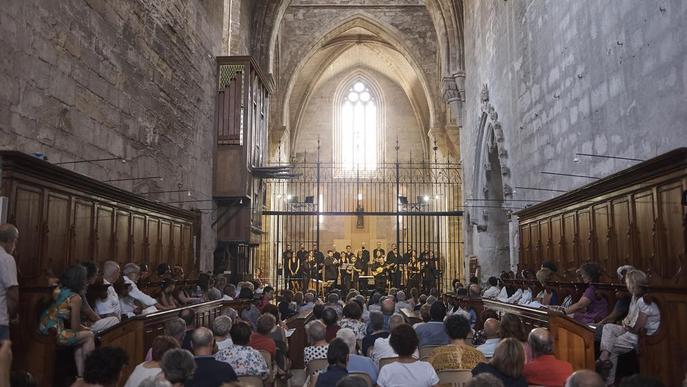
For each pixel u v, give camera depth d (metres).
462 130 25.58
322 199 41.25
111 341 6.36
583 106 11.42
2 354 3.13
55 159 8.50
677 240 7.57
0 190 6.95
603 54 10.42
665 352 6.46
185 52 14.61
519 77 16.17
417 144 42.59
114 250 10.27
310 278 28.47
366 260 29.81
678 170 7.51
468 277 22.97
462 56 25.44
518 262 16.11
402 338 5.21
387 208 39.31
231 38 22.31
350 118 43.53
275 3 25.97
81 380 3.80
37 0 8.03
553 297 10.99
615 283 8.69
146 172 12.05
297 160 42.50
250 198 17.64
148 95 12.20
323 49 38.34
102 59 10.05
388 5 34.72
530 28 15.09
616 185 9.36
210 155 16.95
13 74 7.50
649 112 8.68
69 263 8.61
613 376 7.13
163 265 11.34
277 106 34.47
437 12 26.53
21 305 6.61
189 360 4.14
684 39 7.67
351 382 3.64
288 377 9.02
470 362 5.68
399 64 40.22
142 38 11.83
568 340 6.78
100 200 9.71
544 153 13.97
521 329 5.97
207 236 16.56
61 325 6.20
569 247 11.98
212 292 12.42
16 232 6.04
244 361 6.01
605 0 10.29
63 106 8.74
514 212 15.89
